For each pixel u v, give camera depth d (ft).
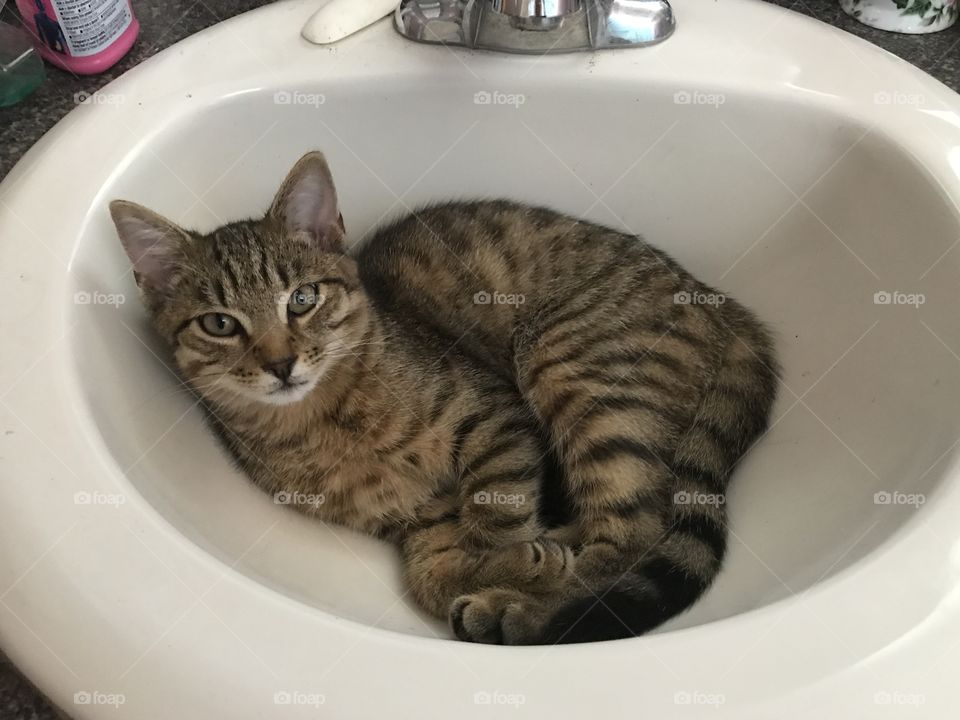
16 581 2.06
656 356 3.51
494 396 3.59
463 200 3.84
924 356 2.82
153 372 3.12
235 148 3.48
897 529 2.16
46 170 2.98
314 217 3.38
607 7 3.32
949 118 3.10
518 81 3.36
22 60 3.48
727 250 3.68
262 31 3.54
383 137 3.58
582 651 1.90
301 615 1.98
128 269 3.11
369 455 3.45
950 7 3.70
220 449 3.31
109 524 2.13
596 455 3.41
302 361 3.22
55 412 2.35
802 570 2.52
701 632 1.93
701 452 3.29
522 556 3.13
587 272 3.69
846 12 3.83
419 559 3.30
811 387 3.31
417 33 3.41
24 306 2.60
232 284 3.20
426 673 1.86
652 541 3.15
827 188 3.35
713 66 3.32
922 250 2.95
